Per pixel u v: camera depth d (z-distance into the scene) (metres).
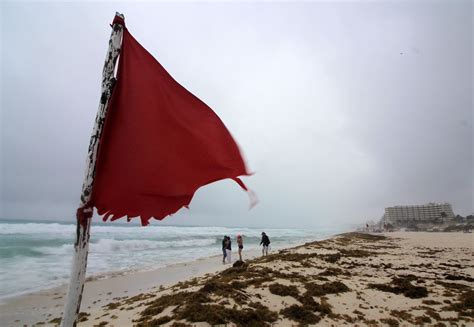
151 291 11.04
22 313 8.69
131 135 2.44
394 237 51.09
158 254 24.95
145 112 2.50
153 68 2.62
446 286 9.65
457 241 38.16
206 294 7.82
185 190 2.39
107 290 11.59
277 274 10.40
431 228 110.56
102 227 66.38
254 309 6.94
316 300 7.72
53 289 11.55
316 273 11.43
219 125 2.55
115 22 2.45
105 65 2.37
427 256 19.88
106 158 2.39
